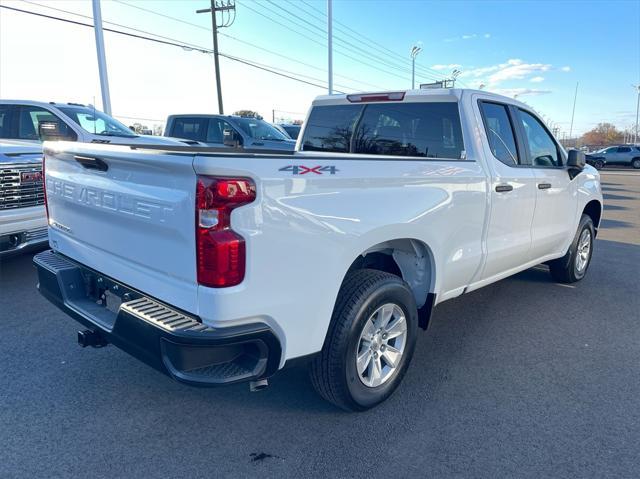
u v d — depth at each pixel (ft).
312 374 10.23
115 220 9.62
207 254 7.85
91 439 9.85
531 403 11.55
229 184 7.76
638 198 61.67
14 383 11.84
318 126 17.21
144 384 11.95
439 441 10.03
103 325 9.79
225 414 10.80
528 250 16.34
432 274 12.11
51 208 12.17
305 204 8.75
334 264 9.36
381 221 10.19
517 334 15.58
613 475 9.15
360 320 10.06
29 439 9.79
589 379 12.76
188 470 9.05
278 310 8.62
